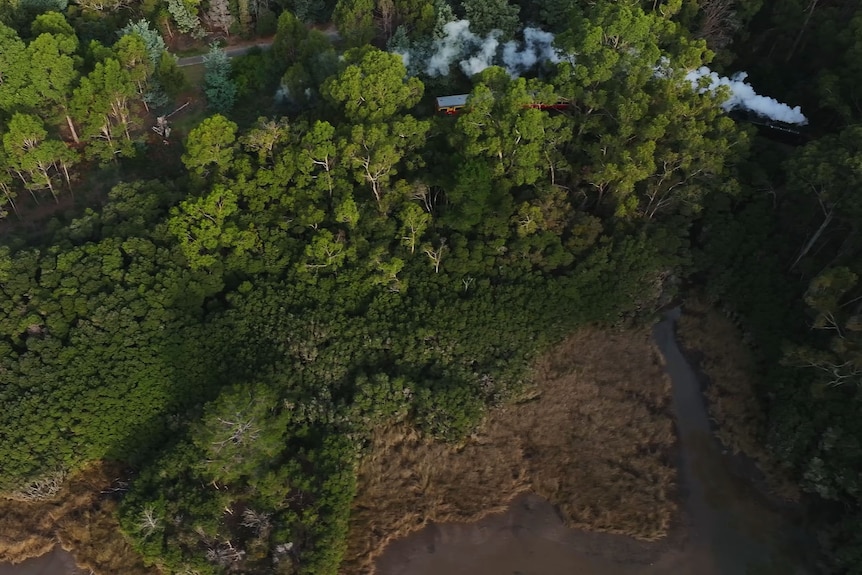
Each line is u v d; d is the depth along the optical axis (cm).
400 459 5641
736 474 5566
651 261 6378
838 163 5419
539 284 6216
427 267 6169
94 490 5484
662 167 6353
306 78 7081
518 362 6003
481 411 5781
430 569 5172
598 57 6094
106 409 5509
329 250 5844
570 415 5900
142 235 5881
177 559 4978
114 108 6744
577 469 5603
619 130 6072
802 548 5156
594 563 5172
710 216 6569
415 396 5769
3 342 5453
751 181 6631
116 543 5225
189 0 8231
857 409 5234
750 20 8125
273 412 5512
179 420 5575
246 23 8469
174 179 6794
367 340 5922
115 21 8150
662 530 5284
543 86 6103
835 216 5847
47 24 6762
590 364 6197
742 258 6406
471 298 6075
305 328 5925
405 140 6181
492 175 6138
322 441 5506
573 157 6650
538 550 5247
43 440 5372
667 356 6278
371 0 7650
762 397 5853
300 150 6066
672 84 6166
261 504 5231
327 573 5009
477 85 5869
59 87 6494
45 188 6650
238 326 5897
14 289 5522
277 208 6169
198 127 5853
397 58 6159
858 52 6588
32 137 6006
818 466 5153
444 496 5491
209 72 7512
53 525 5328
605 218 6581
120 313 5619
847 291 5456
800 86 7606
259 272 6112
